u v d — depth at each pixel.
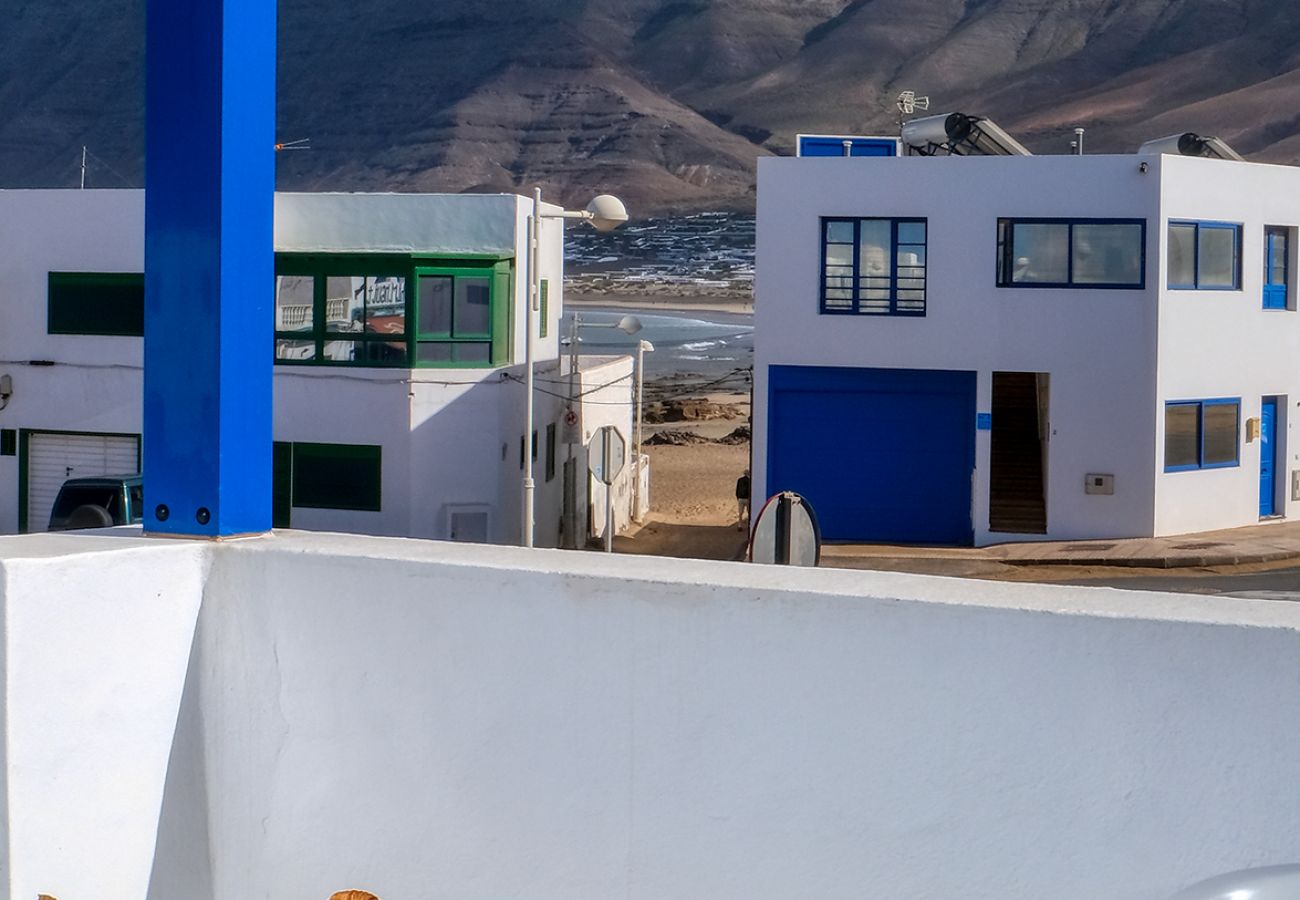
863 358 33.75
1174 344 33.28
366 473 34.72
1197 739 3.60
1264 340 35.34
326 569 4.65
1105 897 3.70
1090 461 33.31
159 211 4.93
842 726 3.96
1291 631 3.50
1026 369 33.28
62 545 4.71
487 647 4.41
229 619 4.83
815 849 4.02
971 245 33.22
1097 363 33.09
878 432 34.19
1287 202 35.53
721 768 4.11
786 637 4.01
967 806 3.83
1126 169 32.69
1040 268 33.16
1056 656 3.71
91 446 37.00
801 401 34.31
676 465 64.94
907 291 33.66
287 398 34.91
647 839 4.23
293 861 4.77
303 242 34.91
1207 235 34.03
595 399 43.38
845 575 4.14
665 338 180.38
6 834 4.36
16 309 36.97
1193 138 36.47
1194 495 34.09
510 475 35.75
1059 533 33.53
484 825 4.46
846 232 33.69
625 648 4.21
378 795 4.62
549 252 39.47
